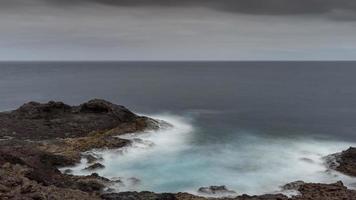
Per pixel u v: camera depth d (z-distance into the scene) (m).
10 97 124.69
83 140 47.34
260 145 53.59
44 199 24.44
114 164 42.34
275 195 32.66
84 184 33.59
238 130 65.06
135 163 43.03
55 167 38.91
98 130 54.12
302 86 170.50
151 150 48.12
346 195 32.69
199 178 39.31
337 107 100.38
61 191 27.47
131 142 48.69
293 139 58.44
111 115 58.78
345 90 150.75
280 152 49.72
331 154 46.56
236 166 43.38
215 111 90.62
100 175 38.88
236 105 103.12
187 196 32.22
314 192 33.91
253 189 36.66
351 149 44.81
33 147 43.50
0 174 27.66
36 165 35.47
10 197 23.23
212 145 52.59
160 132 57.34
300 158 46.59
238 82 196.88
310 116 84.38
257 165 43.91
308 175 40.84
